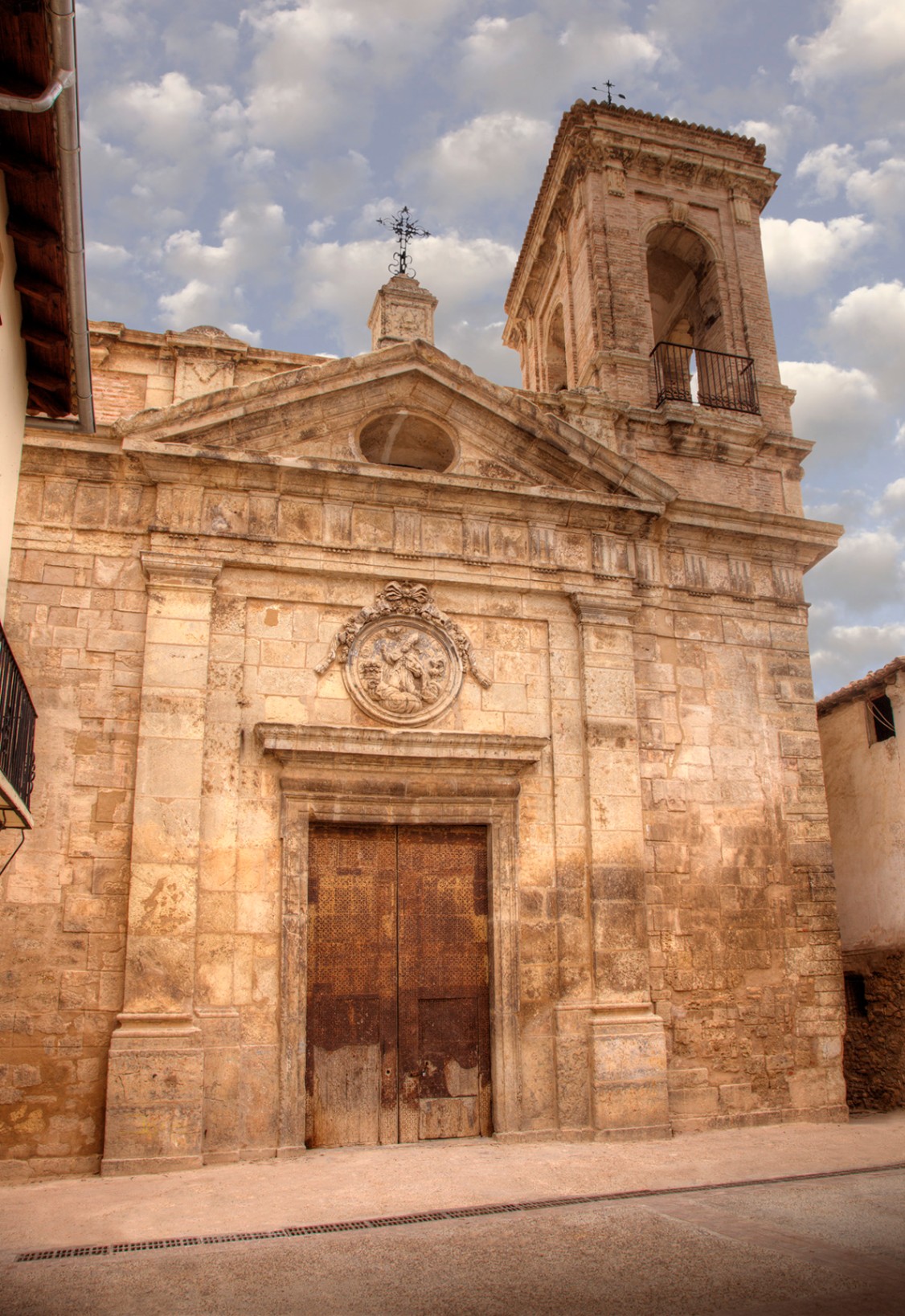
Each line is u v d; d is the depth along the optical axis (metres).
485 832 16.09
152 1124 13.12
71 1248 9.53
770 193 23.45
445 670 16.38
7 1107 13.13
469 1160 13.27
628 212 21.98
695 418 19.83
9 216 10.68
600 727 16.69
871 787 21.67
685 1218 10.22
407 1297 8.04
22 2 8.46
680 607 18.16
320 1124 14.41
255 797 14.98
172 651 15.06
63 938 13.84
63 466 15.67
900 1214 10.28
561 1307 7.73
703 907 16.70
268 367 18.17
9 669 10.78
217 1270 8.77
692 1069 15.88
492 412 17.53
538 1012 15.37
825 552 19.48
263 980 14.30
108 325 17.55
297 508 16.39
